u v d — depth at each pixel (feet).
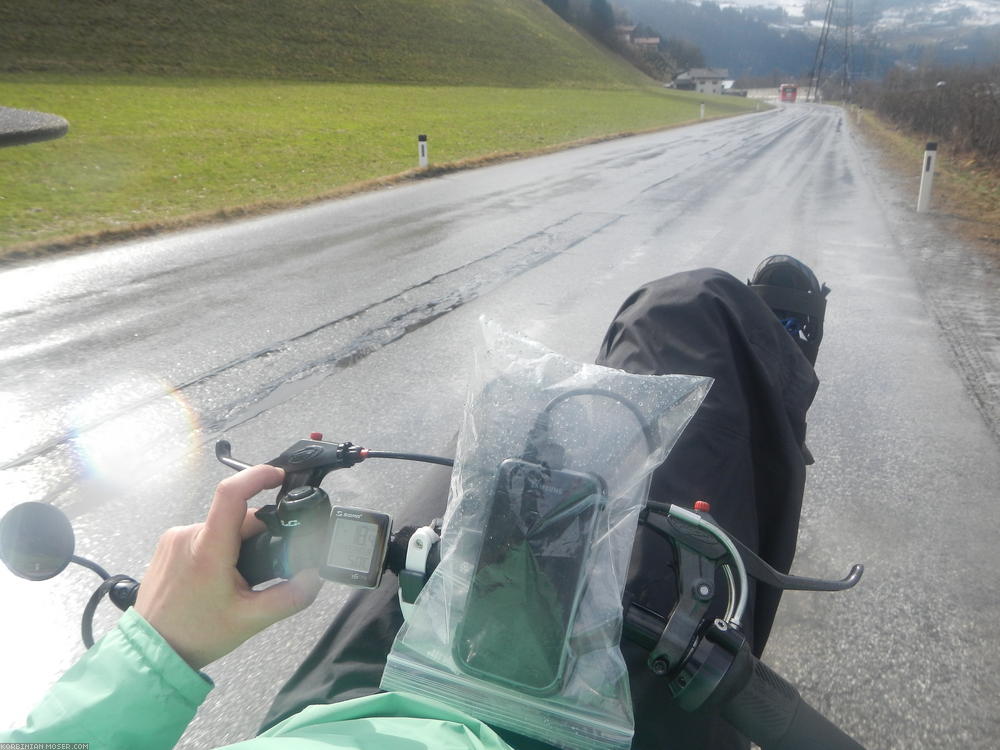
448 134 91.61
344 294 24.57
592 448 2.94
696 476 4.56
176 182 50.39
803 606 9.50
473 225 37.06
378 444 14.14
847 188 52.80
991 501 12.14
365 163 63.57
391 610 3.97
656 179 57.00
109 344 19.71
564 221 38.34
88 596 9.60
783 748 3.06
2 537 2.97
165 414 15.40
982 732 7.64
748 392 5.28
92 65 138.21
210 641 2.63
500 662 2.71
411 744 2.57
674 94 290.15
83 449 13.87
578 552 2.71
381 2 224.74
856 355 19.12
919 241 34.14
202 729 7.54
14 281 25.96
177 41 160.97
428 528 3.09
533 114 134.72
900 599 9.66
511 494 2.78
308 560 2.77
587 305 23.35
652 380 3.11
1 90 108.58
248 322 21.56
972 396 16.47
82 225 36.14
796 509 5.21
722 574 4.30
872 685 8.21
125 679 2.48
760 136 114.32
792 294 7.51
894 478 12.85
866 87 253.03
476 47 229.86
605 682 2.77
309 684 3.71
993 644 8.86
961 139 74.23
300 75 166.91
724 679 2.89
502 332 3.28
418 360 18.49
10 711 7.75
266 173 55.98
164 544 2.75
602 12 421.18
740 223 38.22
